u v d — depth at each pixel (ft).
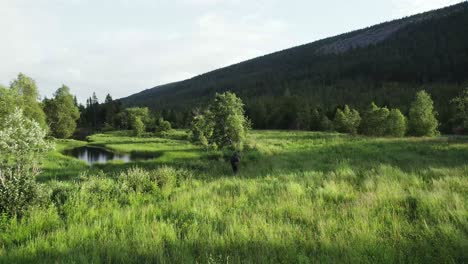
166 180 39.60
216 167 58.29
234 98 91.50
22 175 29.27
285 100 352.69
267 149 88.89
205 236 18.57
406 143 91.04
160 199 31.76
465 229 17.21
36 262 15.96
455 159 54.60
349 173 39.37
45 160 91.61
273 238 17.47
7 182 27.63
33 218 23.35
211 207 25.11
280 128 331.57
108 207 27.43
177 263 15.03
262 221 20.43
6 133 31.32
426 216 20.30
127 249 16.97
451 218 19.57
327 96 442.50
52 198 30.58
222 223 20.97
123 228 21.02
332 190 29.48
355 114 179.32
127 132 299.79
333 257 14.57
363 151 75.46
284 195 28.27
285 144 108.47
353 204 24.40
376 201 24.30
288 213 23.16
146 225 21.07
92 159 127.85
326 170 46.83
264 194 30.63
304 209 23.25
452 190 26.63
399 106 271.08
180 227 21.45
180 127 357.82
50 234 20.47
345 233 17.74
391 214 21.40
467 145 75.51
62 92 241.14
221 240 17.33
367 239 16.46
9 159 31.32
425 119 129.49
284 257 14.99
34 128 34.09
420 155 63.98
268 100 396.98
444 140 96.78
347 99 412.57
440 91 353.51
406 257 14.47
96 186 34.27
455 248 14.78
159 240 17.84
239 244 16.94
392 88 442.50
